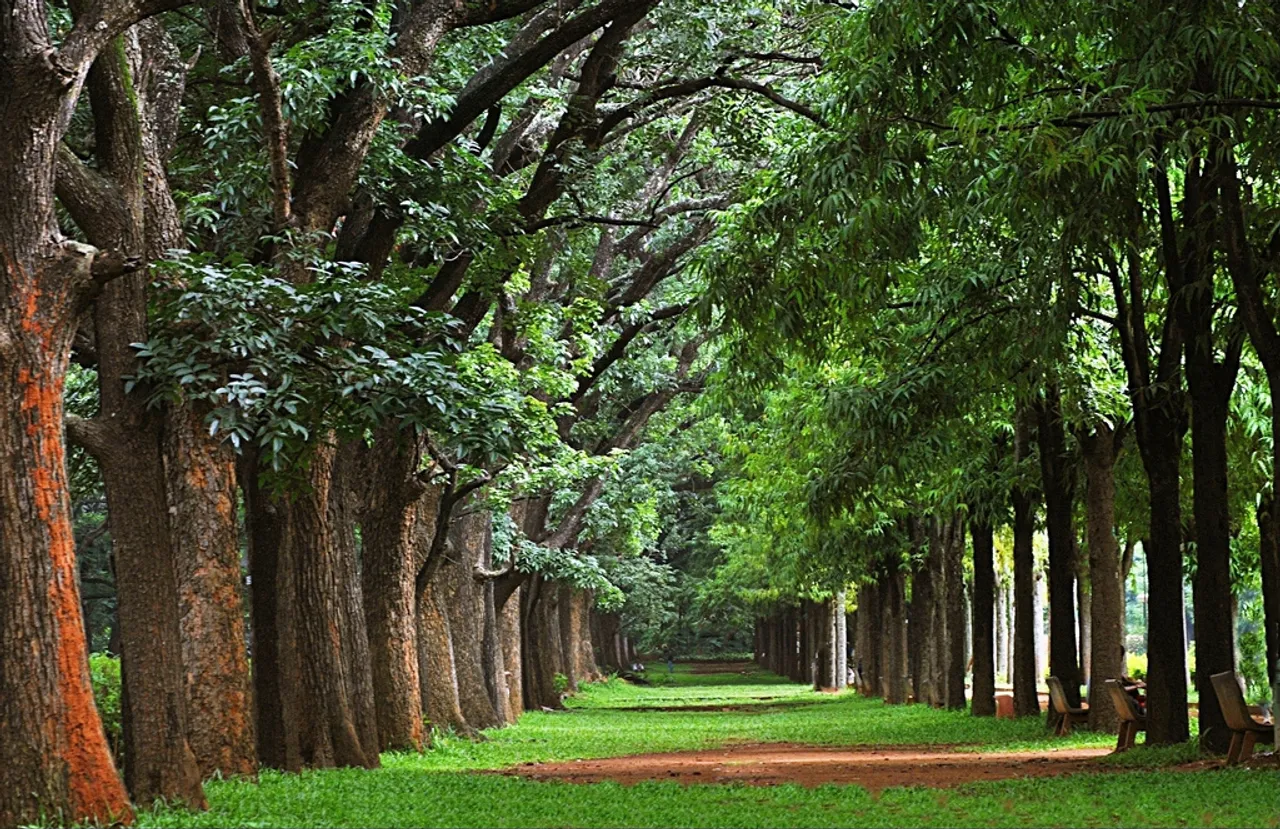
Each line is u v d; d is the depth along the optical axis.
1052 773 17.50
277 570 19.67
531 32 20.91
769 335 18.50
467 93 20.38
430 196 20.42
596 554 58.75
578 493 43.69
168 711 14.11
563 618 65.12
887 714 41.06
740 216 19.39
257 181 18.89
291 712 18.86
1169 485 19.78
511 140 24.77
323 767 19.78
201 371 15.27
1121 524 29.22
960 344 22.25
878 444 23.83
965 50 16.45
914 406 23.41
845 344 24.05
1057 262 17.73
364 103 18.61
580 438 43.91
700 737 32.50
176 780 13.94
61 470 11.88
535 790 15.97
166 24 20.55
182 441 16.75
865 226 16.30
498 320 28.84
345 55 18.11
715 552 74.75
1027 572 33.41
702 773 19.48
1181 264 18.11
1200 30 14.62
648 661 148.25
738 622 81.50
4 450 11.64
